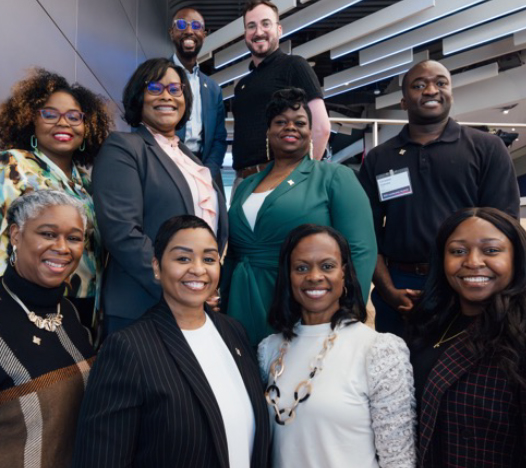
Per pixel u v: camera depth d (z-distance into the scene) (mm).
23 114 1964
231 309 1949
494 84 8539
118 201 1784
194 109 3473
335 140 12047
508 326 1425
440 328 1687
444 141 2408
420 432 1441
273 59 2980
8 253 1530
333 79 8586
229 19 7520
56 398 1346
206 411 1281
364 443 1434
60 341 1454
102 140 2211
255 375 1523
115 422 1229
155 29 6781
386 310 2479
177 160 2047
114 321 1771
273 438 1530
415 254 2396
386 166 2523
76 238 1502
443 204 2369
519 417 1348
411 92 2463
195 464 1258
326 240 1607
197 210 1991
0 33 2533
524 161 12312
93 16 4258
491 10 6320
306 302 1600
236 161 3080
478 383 1407
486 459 1367
